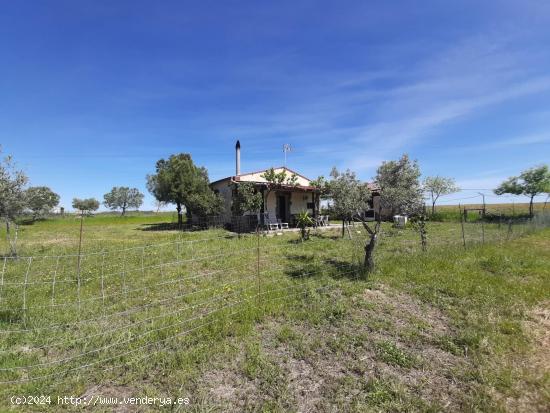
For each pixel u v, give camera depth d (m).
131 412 2.90
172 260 9.20
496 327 4.64
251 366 3.60
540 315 5.12
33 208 12.68
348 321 4.89
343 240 13.35
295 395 3.16
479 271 7.57
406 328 4.67
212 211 20.02
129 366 3.62
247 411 2.92
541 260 8.80
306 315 5.05
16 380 3.36
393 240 13.27
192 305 5.54
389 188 7.54
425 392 3.23
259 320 4.89
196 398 3.09
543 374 3.49
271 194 19.83
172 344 4.08
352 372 3.59
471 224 21.08
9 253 10.93
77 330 4.59
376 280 6.92
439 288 6.36
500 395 3.18
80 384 3.29
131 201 83.00
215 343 4.10
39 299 5.92
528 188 23.73
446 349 4.09
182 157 23.56
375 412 2.92
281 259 9.17
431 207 27.88
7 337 4.30
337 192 7.92
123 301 5.79
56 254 10.78
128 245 12.63
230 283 6.75
